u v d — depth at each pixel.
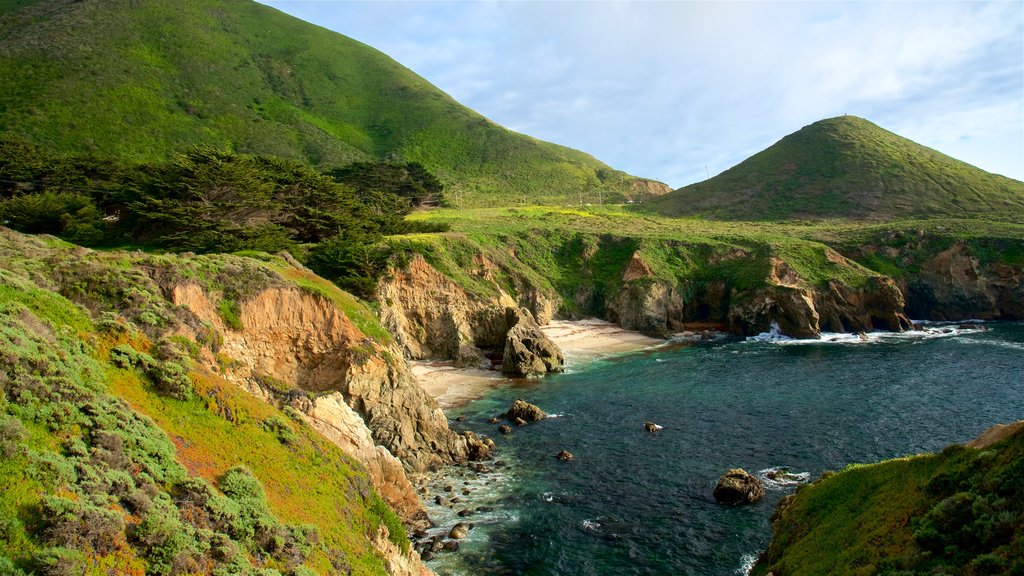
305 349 35.16
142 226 62.81
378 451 27.84
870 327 83.00
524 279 85.56
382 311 64.62
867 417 43.22
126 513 13.12
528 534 27.58
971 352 64.38
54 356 16.27
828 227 121.00
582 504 30.67
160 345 22.03
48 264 26.02
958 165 158.00
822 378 55.84
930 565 14.10
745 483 30.78
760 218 145.00
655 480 33.41
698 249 100.19
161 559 12.66
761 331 82.31
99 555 11.68
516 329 64.81
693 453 37.34
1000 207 126.75
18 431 12.69
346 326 36.50
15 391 14.03
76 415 14.81
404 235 83.44
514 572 24.53
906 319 83.19
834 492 20.48
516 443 40.19
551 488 32.72
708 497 31.08
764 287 83.75
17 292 19.47
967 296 91.25
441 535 27.25
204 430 18.83
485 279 79.44
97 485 12.98
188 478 15.46
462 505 30.61
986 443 17.06
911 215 129.38
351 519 19.95
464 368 64.06
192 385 20.27
